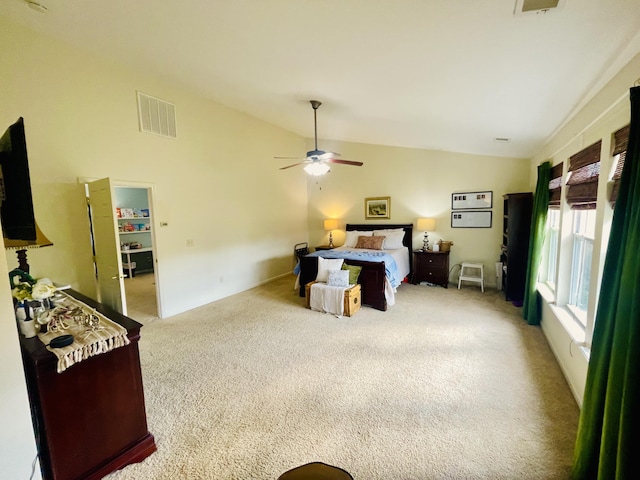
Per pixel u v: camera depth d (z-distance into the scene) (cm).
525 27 148
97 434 164
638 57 145
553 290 331
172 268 421
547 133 324
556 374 254
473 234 544
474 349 302
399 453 176
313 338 337
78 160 320
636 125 130
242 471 167
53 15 249
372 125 433
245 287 551
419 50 193
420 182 583
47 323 176
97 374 164
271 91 360
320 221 707
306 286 438
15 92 276
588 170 223
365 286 436
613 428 124
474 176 536
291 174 663
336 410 215
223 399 231
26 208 177
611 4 119
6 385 132
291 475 130
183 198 433
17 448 136
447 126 360
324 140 673
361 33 187
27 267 235
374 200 633
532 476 159
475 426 196
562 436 185
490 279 536
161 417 212
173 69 345
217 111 478
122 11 233
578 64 172
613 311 138
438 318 387
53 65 297
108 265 309
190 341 335
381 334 342
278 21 196
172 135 412
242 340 335
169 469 170
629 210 132
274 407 221
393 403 221
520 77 203
